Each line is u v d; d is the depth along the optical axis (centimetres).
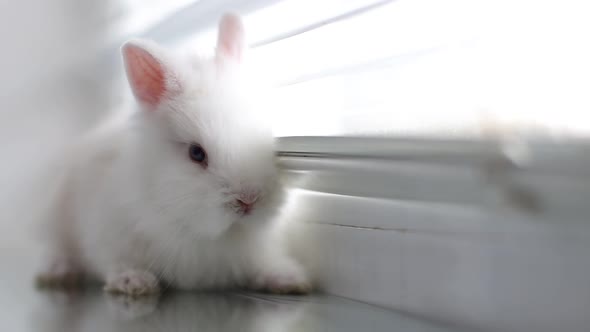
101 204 41
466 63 31
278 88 42
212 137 37
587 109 27
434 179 30
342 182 37
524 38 29
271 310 34
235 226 38
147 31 60
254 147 37
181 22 53
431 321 31
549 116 28
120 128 45
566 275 24
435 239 31
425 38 33
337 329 30
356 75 36
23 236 57
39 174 54
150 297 38
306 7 38
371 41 35
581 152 23
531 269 25
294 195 40
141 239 40
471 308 29
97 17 70
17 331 29
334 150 35
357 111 36
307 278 41
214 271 40
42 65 74
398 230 34
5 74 75
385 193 34
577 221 24
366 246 36
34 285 44
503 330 27
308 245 42
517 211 26
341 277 39
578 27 28
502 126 28
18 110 74
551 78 28
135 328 30
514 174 25
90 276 45
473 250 28
